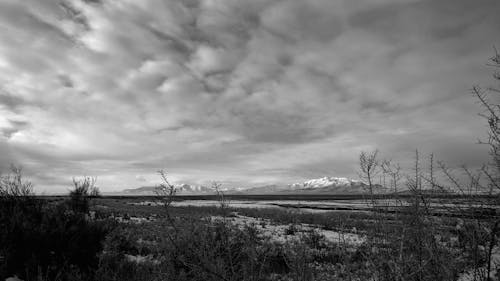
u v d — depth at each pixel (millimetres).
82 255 6750
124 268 6680
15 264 5973
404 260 2709
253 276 3438
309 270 3621
